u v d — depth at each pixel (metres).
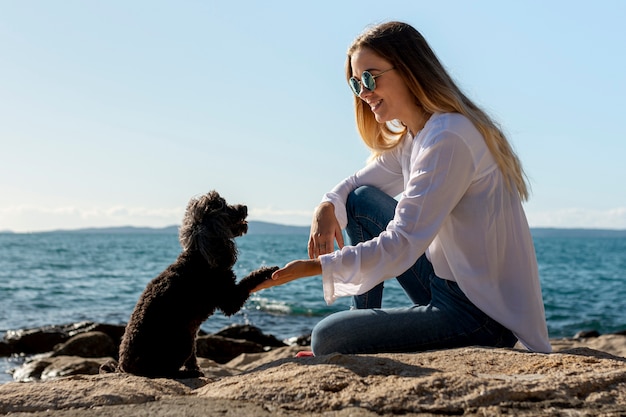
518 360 3.15
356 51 3.64
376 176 4.28
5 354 10.09
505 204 3.47
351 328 3.51
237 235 4.34
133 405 2.78
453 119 3.40
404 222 3.36
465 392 2.70
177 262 4.09
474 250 3.44
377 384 2.83
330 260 3.34
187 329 3.94
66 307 17.44
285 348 7.76
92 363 7.92
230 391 2.90
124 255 56.47
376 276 3.35
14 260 44.84
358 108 4.10
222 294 4.00
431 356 3.24
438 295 3.63
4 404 2.80
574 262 52.19
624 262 53.00
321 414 2.61
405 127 4.07
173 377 3.88
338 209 4.14
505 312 3.46
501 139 3.50
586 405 2.63
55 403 2.81
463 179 3.35
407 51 3.50
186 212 4.20
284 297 20.23
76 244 97.94
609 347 8.29
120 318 15.33
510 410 2.59
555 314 17.69
